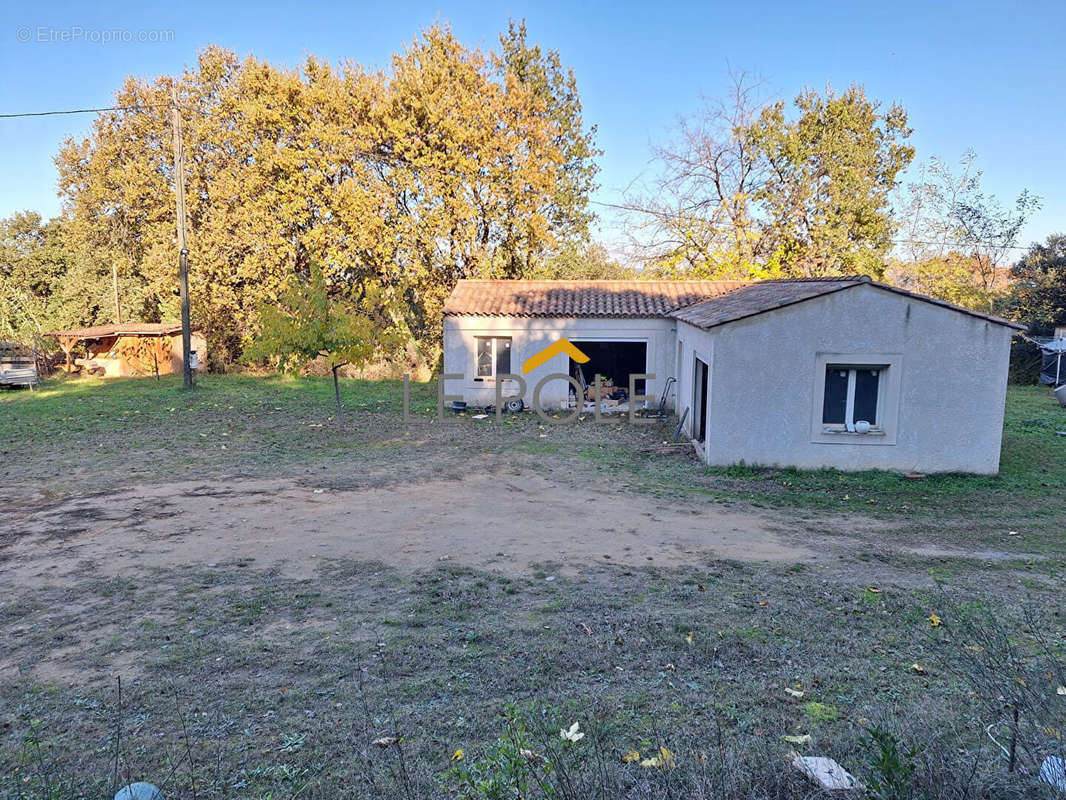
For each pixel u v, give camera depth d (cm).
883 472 1231
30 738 411
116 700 463
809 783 338
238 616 608
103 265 3425
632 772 354
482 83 2503
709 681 489
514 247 2764
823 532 897
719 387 1257
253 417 1866
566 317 1962
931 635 567
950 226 3009
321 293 1672
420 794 346
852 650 543
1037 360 2720
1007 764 342
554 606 630
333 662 520
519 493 1091
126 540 835
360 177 2548
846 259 2769
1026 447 1452
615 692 471
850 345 1226
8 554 782
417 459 1355
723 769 344
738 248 2867
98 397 2203
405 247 2575
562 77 3131
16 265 3509
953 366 1211
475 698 464
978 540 866
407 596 656
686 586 686
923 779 316
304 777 374
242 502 1021
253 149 2659
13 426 1692
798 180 2819
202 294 2886
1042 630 571
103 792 353
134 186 2902
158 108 2912
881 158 2877
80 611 620
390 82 2522
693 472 1249
